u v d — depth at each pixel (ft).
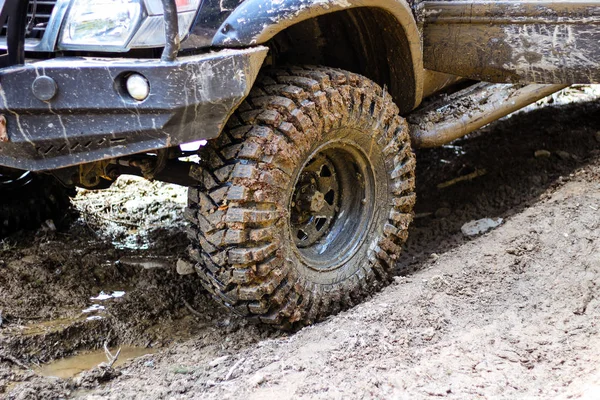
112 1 10.28
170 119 9.64
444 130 14.43
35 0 10.74
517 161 18.67
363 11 12.20
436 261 13.97
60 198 16.63
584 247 13.00
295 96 11.07
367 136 12.20
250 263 10.91
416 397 9.25
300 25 12.56
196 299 13.69
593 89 23.34
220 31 10.21
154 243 15.98
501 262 13.08
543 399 9.10
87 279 14.15
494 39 13.19
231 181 10.64
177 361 11.51
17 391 10.53
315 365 10.29
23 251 14.94
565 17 12.69
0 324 12.21
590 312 11.17
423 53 13.73
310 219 12.47
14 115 9.70
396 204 13.03
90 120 9.73
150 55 10.11
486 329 10.96
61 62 9.73
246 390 9.80
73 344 12.16
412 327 11.23
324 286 12.09
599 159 17.66
